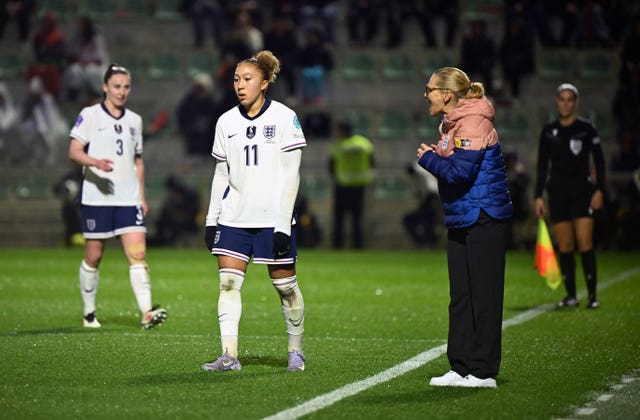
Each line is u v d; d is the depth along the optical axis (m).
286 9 109.31
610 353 32.22
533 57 106.75
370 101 114.38
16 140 101.75
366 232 94.69
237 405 23.52
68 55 106.75
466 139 25.16
